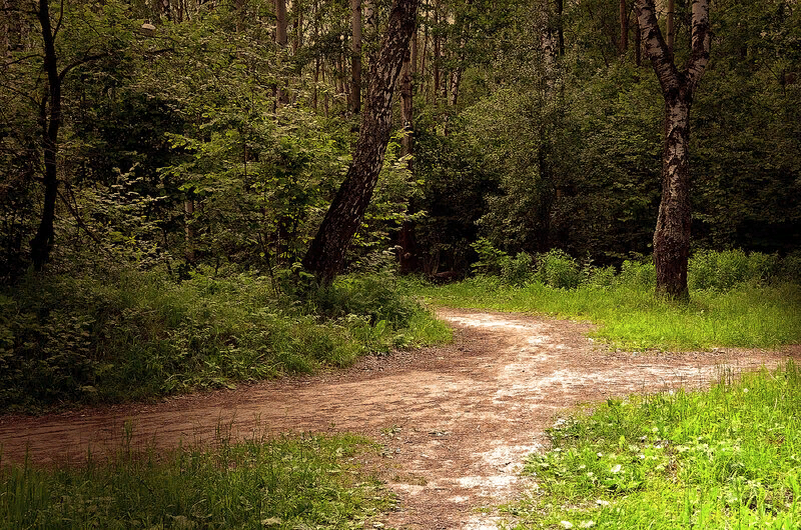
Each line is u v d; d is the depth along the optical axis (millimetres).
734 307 14562
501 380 9453
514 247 25312
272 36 24672
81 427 7246
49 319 9219
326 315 12453
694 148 23156
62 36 14305
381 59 13375
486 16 32375
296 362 10109
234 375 9484
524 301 18516
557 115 22266
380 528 4605
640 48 31781
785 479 4965
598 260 25719
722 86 23453
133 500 4609
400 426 7168
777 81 25500
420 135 27188
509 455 6145
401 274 25484
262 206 13281
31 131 10781
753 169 21797
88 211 12742
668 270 15508
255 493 4848
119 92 15547
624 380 9109
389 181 16516
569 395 8359
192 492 4785
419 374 10086
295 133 13477
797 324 12609
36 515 4312
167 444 6504
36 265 10852
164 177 15664
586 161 22891
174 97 15227
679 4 30844
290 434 6758
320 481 5301
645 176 24125
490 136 24188
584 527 4441
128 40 14586
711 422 6410
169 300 10445
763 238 22578
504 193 27359
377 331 12086
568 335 13133
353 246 19609
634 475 5297
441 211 28297
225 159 13266
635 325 13039
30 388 8227
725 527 4258
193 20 17297
